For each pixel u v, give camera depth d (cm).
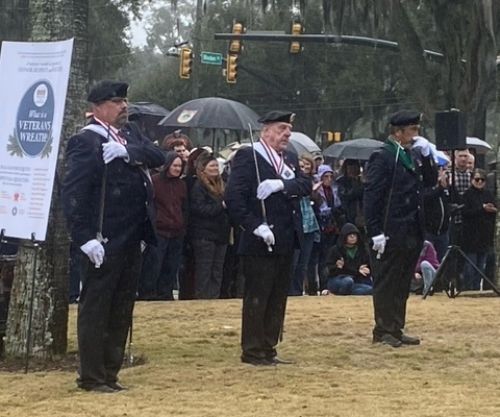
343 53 5016
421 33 3525
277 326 913
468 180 1606
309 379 834
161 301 1330
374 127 4997
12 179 848
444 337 1061
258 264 889
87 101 876
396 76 4853
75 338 1030
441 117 1414
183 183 1354
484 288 1602
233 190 886
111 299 787
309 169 1476
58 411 712
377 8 2486
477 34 2402
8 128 853
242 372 861
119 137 787
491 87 2558
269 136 903
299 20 2683
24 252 923
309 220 1450
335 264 1504
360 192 1583
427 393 777
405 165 991
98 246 758
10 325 931
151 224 800
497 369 890
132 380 829
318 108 5228
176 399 752
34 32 937
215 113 1850
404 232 987
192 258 1406
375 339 1016
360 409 715
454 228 1465
